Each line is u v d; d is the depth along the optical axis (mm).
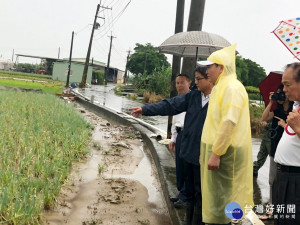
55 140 7402
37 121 9508
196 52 6375
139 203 5074
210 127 3279
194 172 3812
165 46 6301
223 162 3180
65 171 5523
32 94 18391
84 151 7309
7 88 22391
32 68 77438
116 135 10117
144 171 6781
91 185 5586
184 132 3904
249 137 3199
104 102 22875
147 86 34062
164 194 5414
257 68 56188
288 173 2721
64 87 36375
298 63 2625
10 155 5730
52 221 4141
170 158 6957
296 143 2682
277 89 4051
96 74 62094
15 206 3787
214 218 3256
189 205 4152
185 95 4020
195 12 8047
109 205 4875
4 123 8367
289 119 2596
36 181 4777
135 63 65312
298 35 3070
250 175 3236
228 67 3289
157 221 4539
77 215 4426
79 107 18859
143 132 10406
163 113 4027
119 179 6035
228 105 3096
